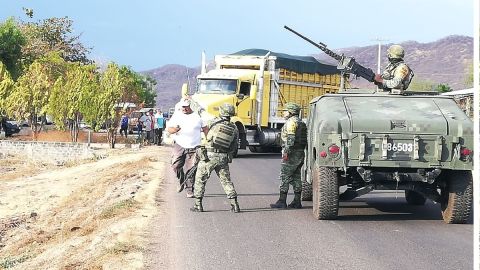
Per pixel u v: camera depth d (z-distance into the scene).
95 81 36.47
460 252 8.32
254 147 30.25
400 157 10.01
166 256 8.10
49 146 32.72
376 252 8.32
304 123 11.92
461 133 9.92
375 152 10.01
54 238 11.20
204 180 11.59
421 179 10.13
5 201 17.55
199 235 9.42
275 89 27.34
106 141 42.81
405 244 8.83
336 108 10.55
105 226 10.56
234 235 9.42
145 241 9.00
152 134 38.91
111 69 36.31
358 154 10.02
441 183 10.59
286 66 27.81
